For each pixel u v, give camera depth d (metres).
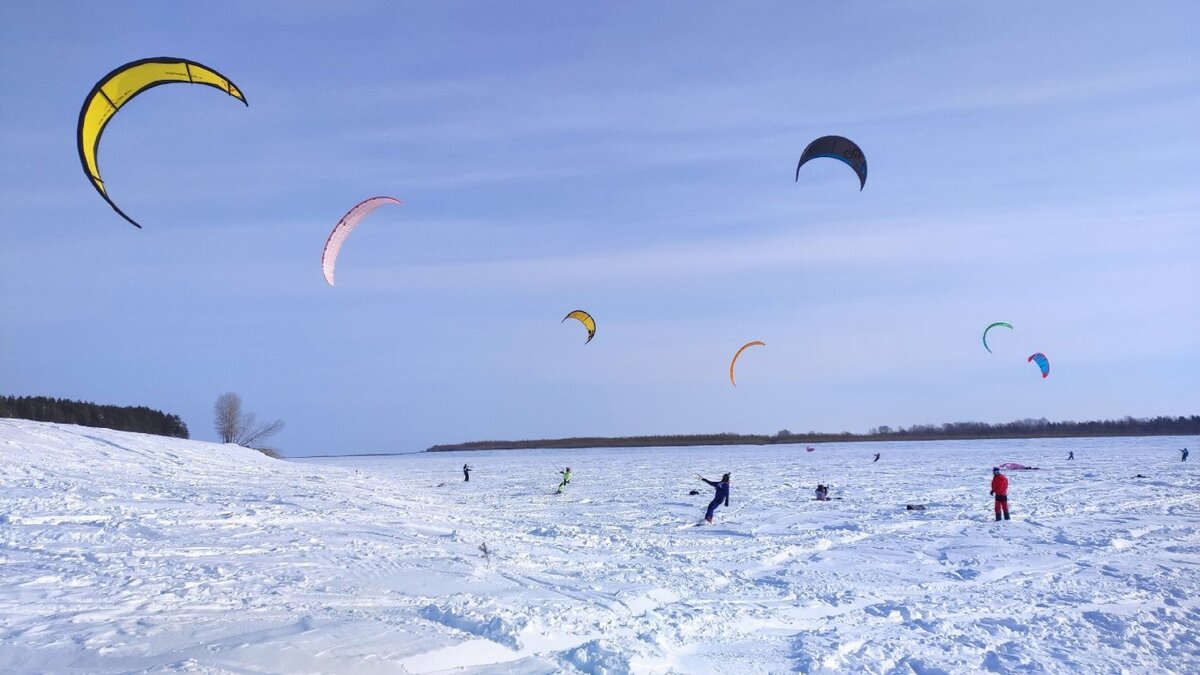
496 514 19.89
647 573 10.98
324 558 10.53
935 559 12.93
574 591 9.39
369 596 8.31
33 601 7.02
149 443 33.41
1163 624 8.62
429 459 84.88
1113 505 20.92
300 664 5.42
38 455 23.66
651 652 6.71
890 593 10.26
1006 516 17.97
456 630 6.85
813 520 18.39
